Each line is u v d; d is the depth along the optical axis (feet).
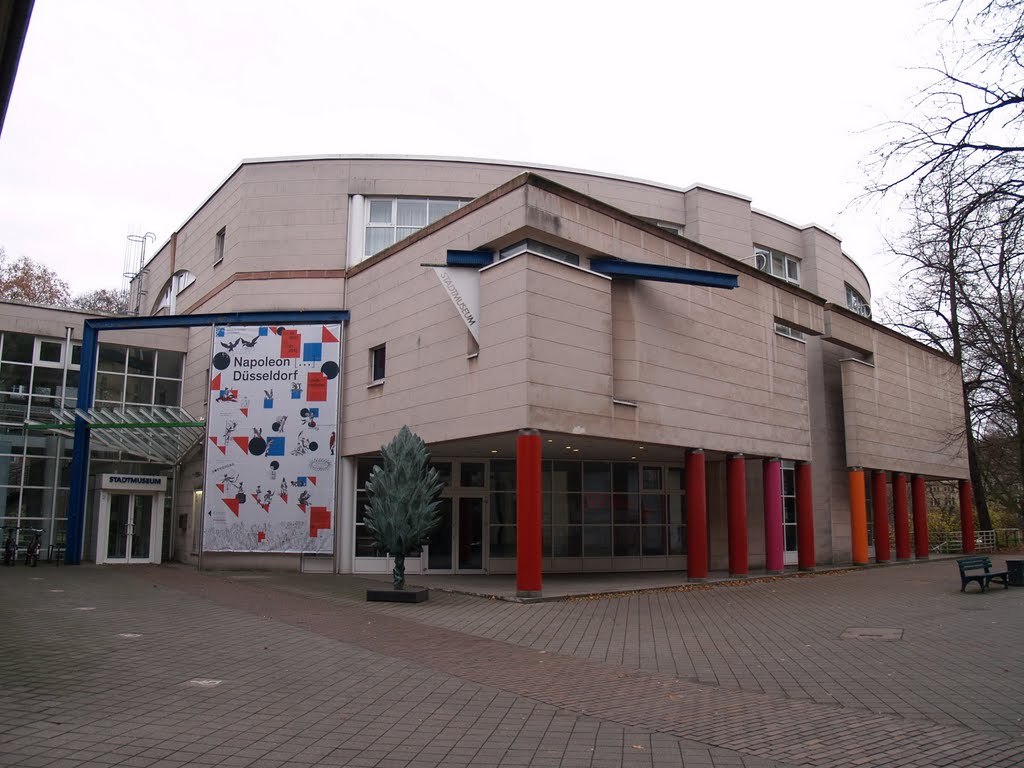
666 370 66.28
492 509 76.48
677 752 21.48
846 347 96.27
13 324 89.15
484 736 22.80
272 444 75.72
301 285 80.28
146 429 84.28
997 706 26.86
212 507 75.10
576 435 57.11
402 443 55.16
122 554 86.53
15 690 26.32
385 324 71.67
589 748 21.74
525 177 56.54
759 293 79.56
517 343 54.75
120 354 92.73
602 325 60.18
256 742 21.71
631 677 31.53
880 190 26.07
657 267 64.03
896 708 26.68
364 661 33.30
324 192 81.97
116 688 27.20
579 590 59.67
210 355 83.05
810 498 83.10
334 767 19.80
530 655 35.70
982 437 116.98
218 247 89.45
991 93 23.86
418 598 52.29
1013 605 53.36
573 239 59.62
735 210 92.89
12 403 88.58
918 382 110.01
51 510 89.35
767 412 78.13
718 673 32.42
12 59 21.91
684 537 87.61
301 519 74.49
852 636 41.37
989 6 22.72
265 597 54.24
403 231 81.66
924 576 77.97
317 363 76.79
